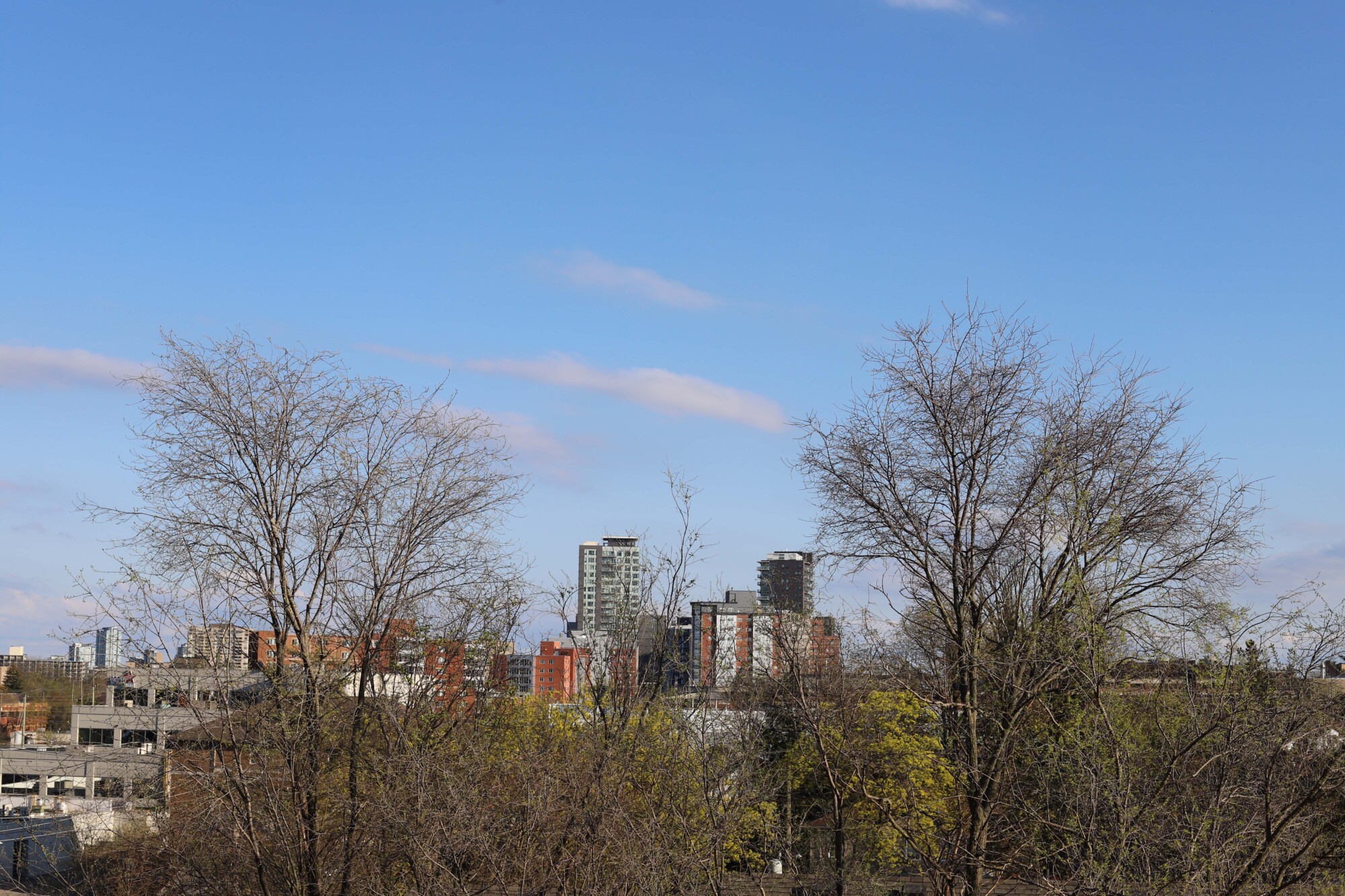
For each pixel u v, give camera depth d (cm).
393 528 1861
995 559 2038
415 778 1569
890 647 1931
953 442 2055
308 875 1634
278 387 1844
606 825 1535
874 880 1877
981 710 1848
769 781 1731
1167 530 2008
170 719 1706
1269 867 1384
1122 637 1634
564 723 1755
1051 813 1524
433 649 1859
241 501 1781
